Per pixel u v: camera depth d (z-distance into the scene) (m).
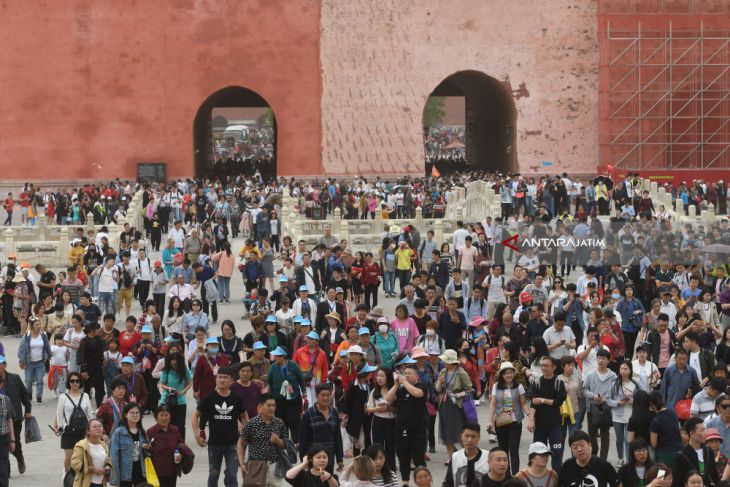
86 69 75.25
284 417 23.86
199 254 43.88
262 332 27.11
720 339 31.03
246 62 76.06
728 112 75.00
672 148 75.12
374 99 76.50
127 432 20.28
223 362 25.84
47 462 25.50
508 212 61.50
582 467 18.27
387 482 18.50
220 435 21.28
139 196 61.56
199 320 31.03
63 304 32.34
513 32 76.38
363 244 51.50
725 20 74.75
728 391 22.52
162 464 20.41
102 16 75.19
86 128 75.44
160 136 75.75
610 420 23.61
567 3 76.12
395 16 76.12
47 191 73.50
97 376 27.70
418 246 45.47
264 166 87.31
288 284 35.06
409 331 28.14
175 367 24.72
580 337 30.95
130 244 43.66
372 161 76.75
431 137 141.12
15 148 75.12
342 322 31.00
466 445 18.75
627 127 74.88
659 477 17.80
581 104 76.62
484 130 87.56
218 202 62.03
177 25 75.62
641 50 74.75
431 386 24.44
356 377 23.31
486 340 29.09
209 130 89.75
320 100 76.38
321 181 75.75
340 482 18.48
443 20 76.31
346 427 23.42
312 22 76.00
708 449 20.00
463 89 91.19
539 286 32.91
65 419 22.48
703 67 74.75
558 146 76.88
